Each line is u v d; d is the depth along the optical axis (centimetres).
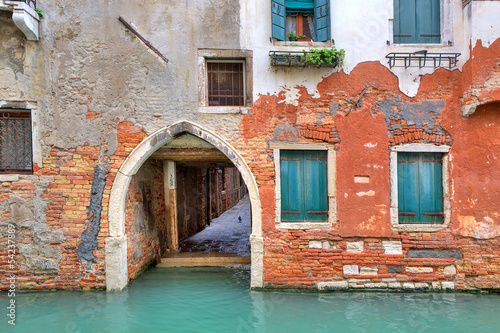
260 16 496
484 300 462
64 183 485
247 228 1018
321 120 493
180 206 837
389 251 490
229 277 568
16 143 494
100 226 486
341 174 491
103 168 487
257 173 494
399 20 513
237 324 405
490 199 482
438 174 500
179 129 492
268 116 494
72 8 482
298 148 495
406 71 490
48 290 486
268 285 496
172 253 700
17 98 479
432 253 488
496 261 481
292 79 493
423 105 489
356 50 491
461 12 489
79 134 485
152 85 490
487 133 481
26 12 446
